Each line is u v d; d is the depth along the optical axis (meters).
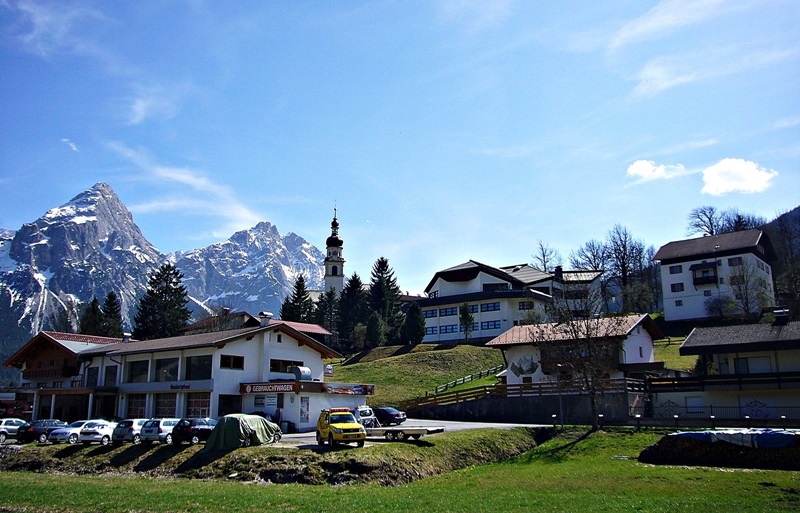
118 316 114.31
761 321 80.62
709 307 91.06
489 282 103.00
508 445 42.69
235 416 38.81
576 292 76.38
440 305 103.12
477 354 88.38
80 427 48.03
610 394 51.31
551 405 54.59
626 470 33.88
